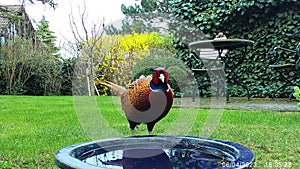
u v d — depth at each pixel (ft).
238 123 10.91
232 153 4.50
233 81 19.35
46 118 12.82
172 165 4.35
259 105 15.15
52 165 7.13
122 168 4.23
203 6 19.74
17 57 30.63
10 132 10.30
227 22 19.58
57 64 29.86
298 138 8.82
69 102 18.47
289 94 18.01
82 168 3.55
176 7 19.90
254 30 19.02
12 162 7.33
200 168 4.18
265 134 9.31
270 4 18.17
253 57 18.99
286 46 18.29
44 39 48.85
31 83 30.55
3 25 33.55
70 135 9.73
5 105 17.06
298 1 17.89
